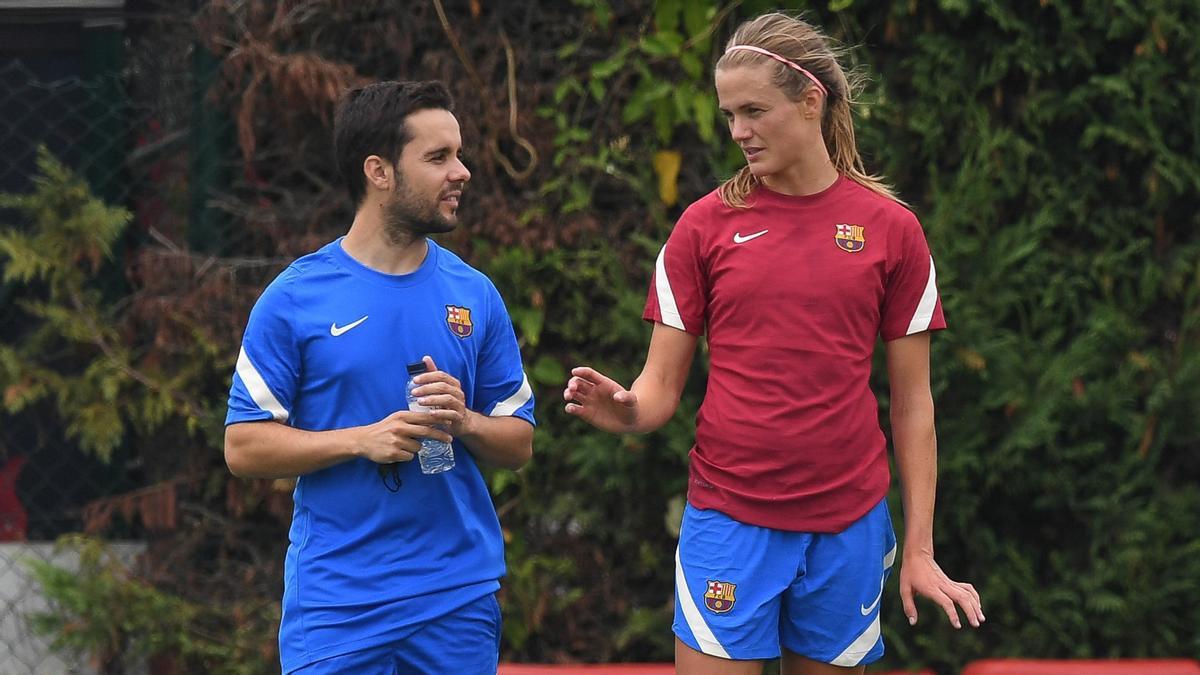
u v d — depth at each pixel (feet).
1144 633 55.93
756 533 38.06
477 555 36.91
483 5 57.62
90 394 57.41
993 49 55.88
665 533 57.93
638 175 57.57
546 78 58.03
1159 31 54.95
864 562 38.37
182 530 58.80
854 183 38.75
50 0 58.95
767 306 37.55
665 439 55.57
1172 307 58.49
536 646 58.59
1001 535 57.88
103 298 59.31
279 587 57.98
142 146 59.67
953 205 54.90
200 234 58.75
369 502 35.68
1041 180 56.90
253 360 35.45
